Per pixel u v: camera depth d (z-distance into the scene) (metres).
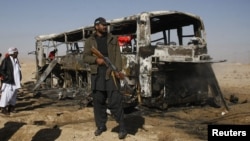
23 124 7.93
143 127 7.96
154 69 10.02
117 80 6.36
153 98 10.18
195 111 10.27
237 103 12.01
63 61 15.09
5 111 10.17
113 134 6.68
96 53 6.22
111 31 11.43
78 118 9.27
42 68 17.31
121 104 6.44
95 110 6.68
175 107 10.85
